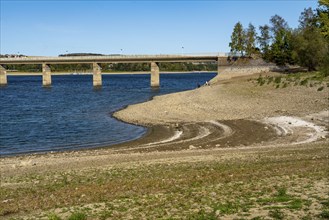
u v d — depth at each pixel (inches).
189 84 6082.7
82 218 557.9
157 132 1739.7
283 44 4069.9
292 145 1264.8
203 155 1149.7
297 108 2028.8
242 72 4237.2
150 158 1146.7
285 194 613.6
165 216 544.7
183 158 1106.7
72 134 1829.5
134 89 5093.5
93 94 4399.6
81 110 2839.6
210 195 658.2
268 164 932.0
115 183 824.9
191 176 844.6
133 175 901.8
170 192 713.0
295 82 2571.4
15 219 589.6
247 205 568.7
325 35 1779.0
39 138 1756.9
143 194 711.7
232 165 949.2
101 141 1626.5
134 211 589.0
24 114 2699.3
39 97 4183.1
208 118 1987.0
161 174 888.3
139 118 2153.1
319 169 821.2
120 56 5438.0
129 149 1379.2
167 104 2476.6
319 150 1118.4
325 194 596.4
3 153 1446.9
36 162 1175.0
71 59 5703.7
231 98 2428.6
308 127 1590.8
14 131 1966.0
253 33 4574.3
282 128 1609.3
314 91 2317.9
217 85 2992.1
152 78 5344.5
